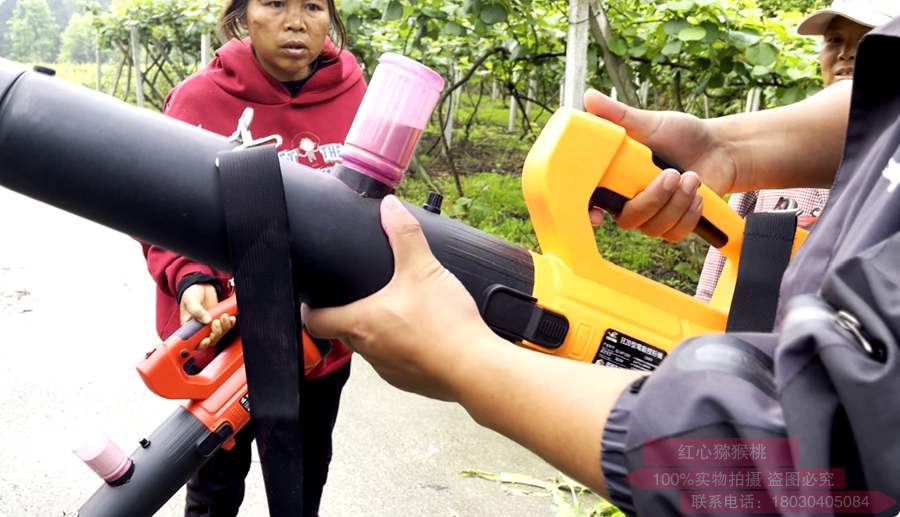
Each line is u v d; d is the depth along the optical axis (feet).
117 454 4.14
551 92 28.53
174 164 2.60
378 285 2.68
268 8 5.56
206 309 5.03
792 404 1.53
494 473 8.71
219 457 5.65
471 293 3.03
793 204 3.82
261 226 2.51
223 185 2.50
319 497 6.54
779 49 12.88
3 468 8.46
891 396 1.44
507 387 2.11
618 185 3.41
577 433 1.93
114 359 11.34
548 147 3.27
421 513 8.02
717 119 3.67
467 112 39.24
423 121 2.80
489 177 23.67
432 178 23.81
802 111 3.63
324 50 6.13
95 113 2.61
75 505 7.96
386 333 2.33
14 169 2.61
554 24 16.75
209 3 22.88
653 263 15.75
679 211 3.49
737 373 1.66
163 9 32.68
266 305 2.55
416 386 2.43
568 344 3.16
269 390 2.60
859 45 2.02
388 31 19.86
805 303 1.65
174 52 46.34
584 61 11.50
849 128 2.11
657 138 3.55
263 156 2.53
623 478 1.79
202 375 4.46
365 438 9.43
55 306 13.28
